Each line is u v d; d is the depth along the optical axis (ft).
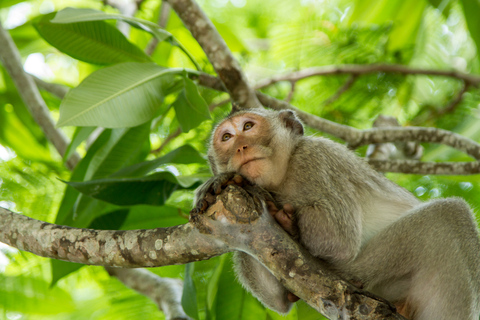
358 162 24.29
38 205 34.32
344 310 16.05
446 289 19.31
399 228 20.75
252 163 22.03
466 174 29.73
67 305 33.71
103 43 27.66
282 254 16.92
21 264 32.83
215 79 28.55
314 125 31.01
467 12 35.50
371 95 38.45
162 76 25.31
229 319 26.37
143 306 32.42
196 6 27.96
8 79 40.11
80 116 22.21
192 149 25.82
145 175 24.95
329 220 20.63
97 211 27.02
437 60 40.75
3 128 40.04
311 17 39.24
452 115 37.91
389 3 37.60
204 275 29.55
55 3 42.47
